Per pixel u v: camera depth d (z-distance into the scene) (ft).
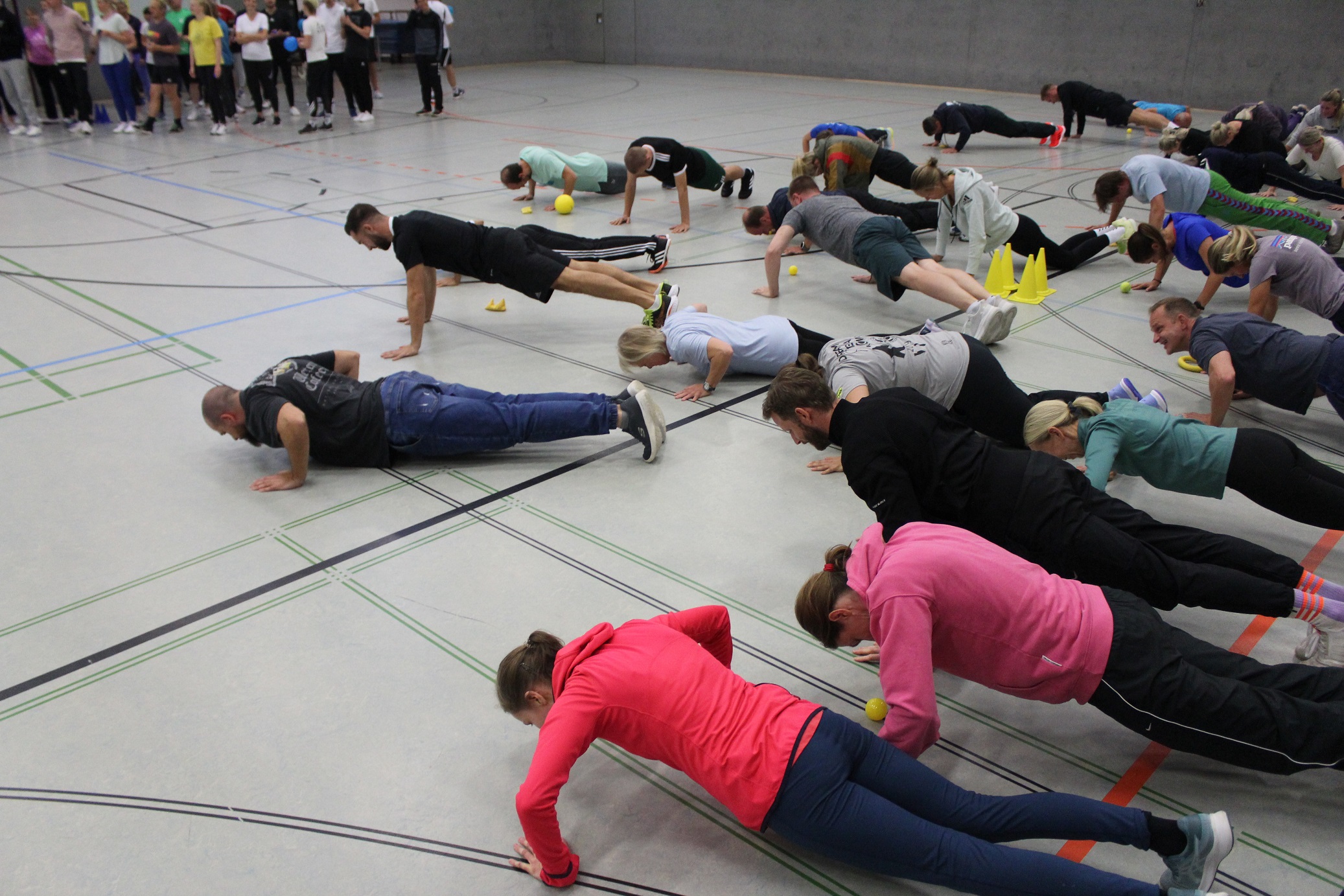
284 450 14.88
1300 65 44.62
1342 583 10.87
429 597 11.10
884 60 60.39
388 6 76.69
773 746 7.02
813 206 20.24
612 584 11.26
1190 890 6.81
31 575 11.56
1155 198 22.93
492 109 53.06
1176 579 9.09
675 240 26.73
